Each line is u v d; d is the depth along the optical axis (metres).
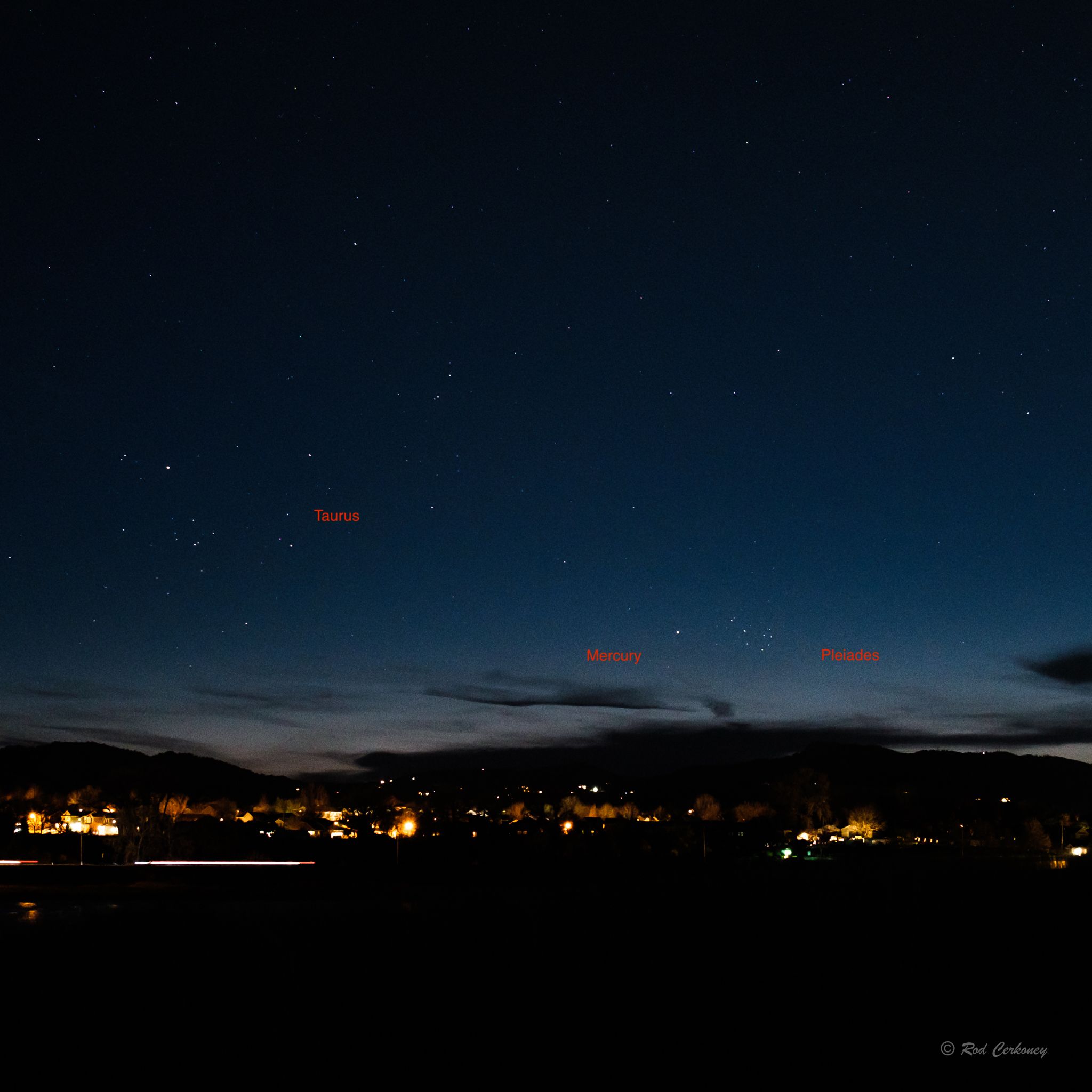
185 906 46.28
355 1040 18.45
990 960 28.27
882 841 137.25
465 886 60.84
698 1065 17.06
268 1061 16.98
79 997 22.11
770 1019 20.58
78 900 50.00
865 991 23.75
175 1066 16.58
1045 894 50.12
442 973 25.53
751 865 82.38
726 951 29.66
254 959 27.52
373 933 33.72
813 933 34.03
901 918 39.28
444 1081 15.91
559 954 28.75
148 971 25.52
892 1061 17.42
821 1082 16.12
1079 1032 19.56
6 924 37.16
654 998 22.69
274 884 61.78
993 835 136.88
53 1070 16.33
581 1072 16.52
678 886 60.19
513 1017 20.50
